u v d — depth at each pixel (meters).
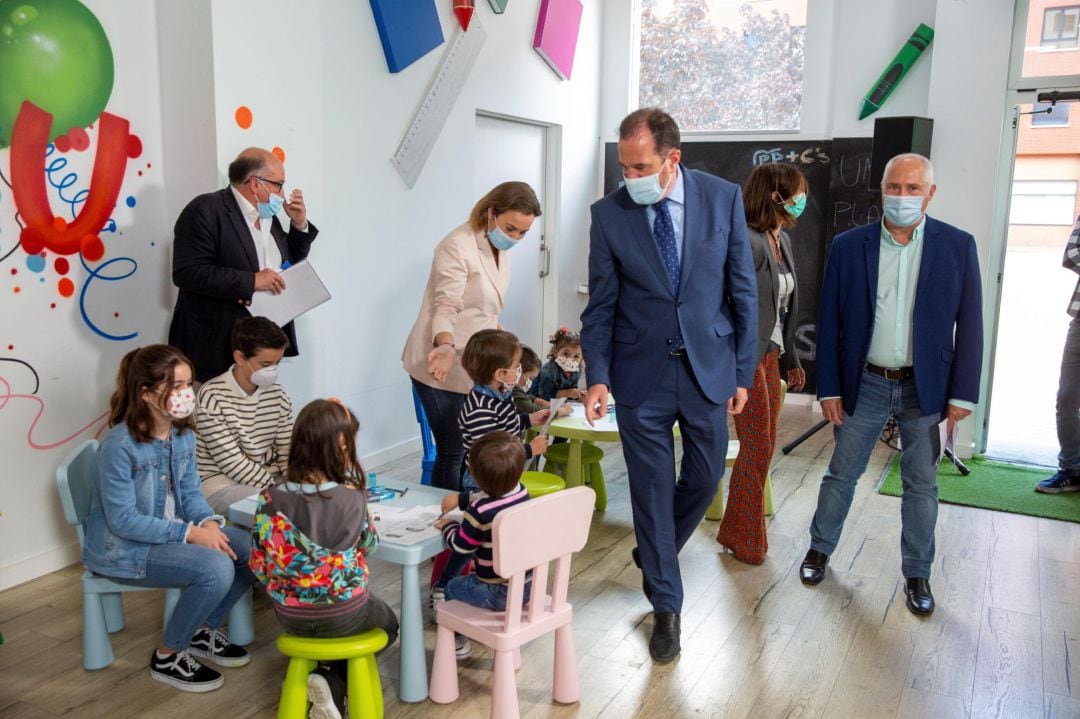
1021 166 5.26
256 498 2.90
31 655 2.77
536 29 5.81
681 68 6.68
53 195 3.22
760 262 3.35
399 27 4.55
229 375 2.99
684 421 2.83
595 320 2.85
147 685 2.62
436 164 5.06
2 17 3.01
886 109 5.98
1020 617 3.17
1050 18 4.84
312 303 3.42
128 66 3.42
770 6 6.36
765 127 6.51
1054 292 9.80
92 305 3.39
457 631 2.48
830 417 3.33
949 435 3.13
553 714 2.51
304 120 3.83
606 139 6.91
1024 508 4.33
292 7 3.71
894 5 5.89
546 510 2.32
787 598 3.29
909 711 2.56
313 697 2.27
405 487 3.11
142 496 2.56
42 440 3.29
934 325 3.06
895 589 3.38
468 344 3.09
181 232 3.16
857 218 6.16
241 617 2.83
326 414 2.27
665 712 2.54
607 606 3.20
